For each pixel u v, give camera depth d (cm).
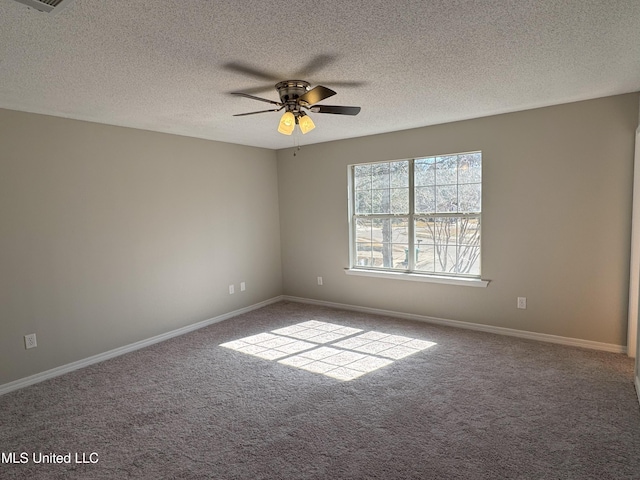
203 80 265
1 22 176
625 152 338
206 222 481
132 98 301
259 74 257
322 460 222
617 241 349
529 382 307
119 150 393
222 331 458
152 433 254
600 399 278
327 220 536
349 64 244
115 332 392
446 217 447
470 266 437
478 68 257
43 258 339
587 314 369
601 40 217
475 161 424
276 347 401
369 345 397
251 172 540
